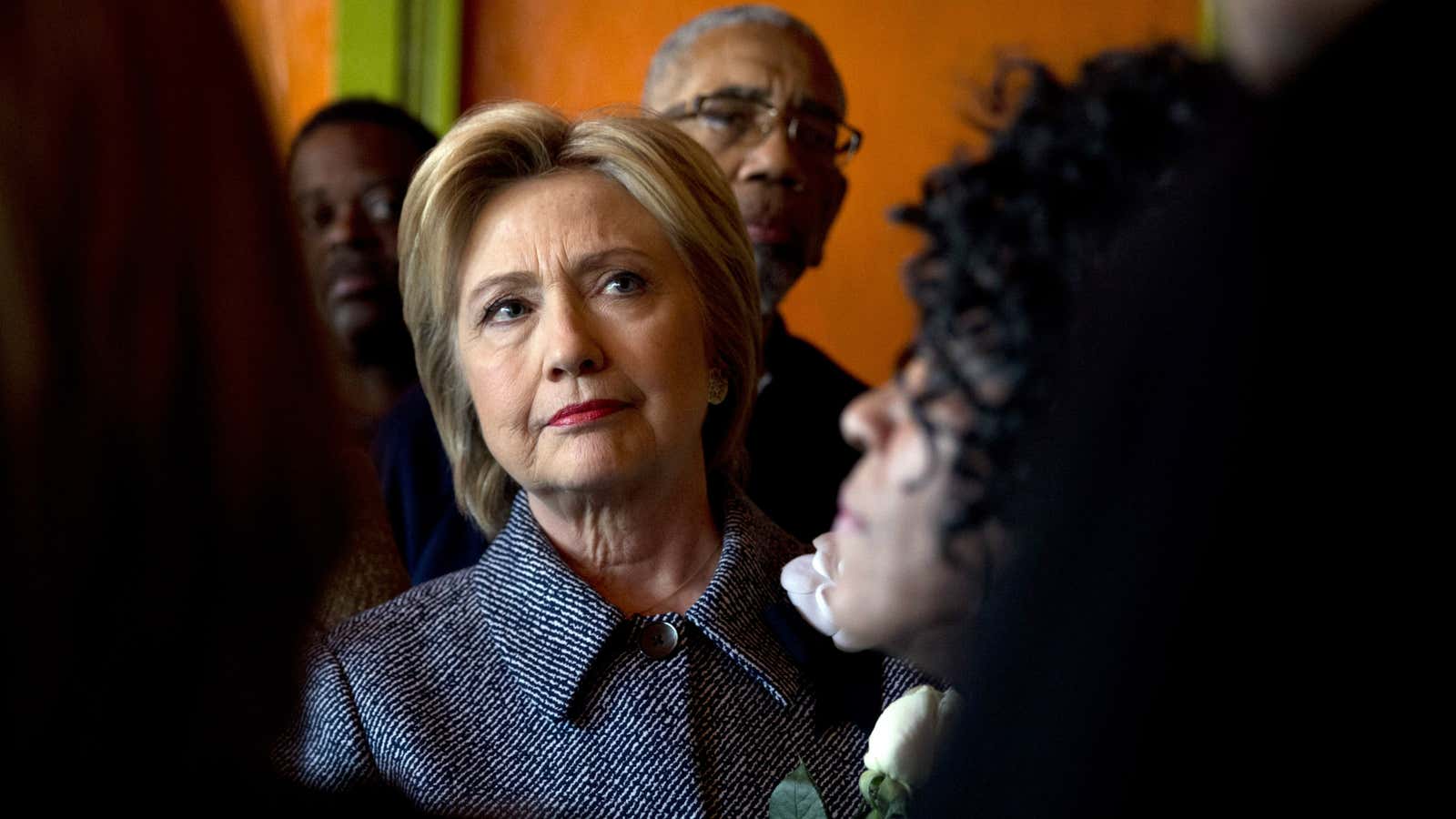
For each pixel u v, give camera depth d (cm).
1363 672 73
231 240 60
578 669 179
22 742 58
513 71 399
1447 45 74
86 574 57
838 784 179
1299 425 75
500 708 182
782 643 186
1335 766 74
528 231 189
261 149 63
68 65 56
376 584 217
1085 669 79
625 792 175
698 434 196
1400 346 73
